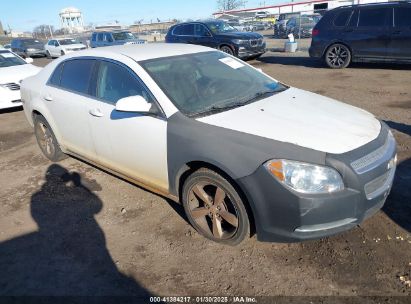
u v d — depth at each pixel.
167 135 3.18
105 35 22.38
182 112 3.21
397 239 3.04
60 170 4.94
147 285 2.81
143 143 3.41
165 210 3.77
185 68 3.71
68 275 2.96
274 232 2.76
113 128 3.67
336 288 2.62
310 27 24.36
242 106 3.33
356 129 2.96
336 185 2.56
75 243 3.36
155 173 3.45
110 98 3.77
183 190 3.27
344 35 11.09
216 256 3.05
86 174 4.75
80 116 4.07
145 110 3.24
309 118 3.09
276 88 3.91
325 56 11.64
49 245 3.36
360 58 11.04
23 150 5.93
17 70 8.72
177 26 15.56
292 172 2.58
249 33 14.72
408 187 3.79
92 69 4.03
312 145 2.68
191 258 3.05
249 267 2.89
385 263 2.80
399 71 10.34
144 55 3.76
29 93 5.02
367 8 10.68
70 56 4.47
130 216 3.72
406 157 4.51
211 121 3.06
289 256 2.97
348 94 8.06
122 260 3.09
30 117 5.28
